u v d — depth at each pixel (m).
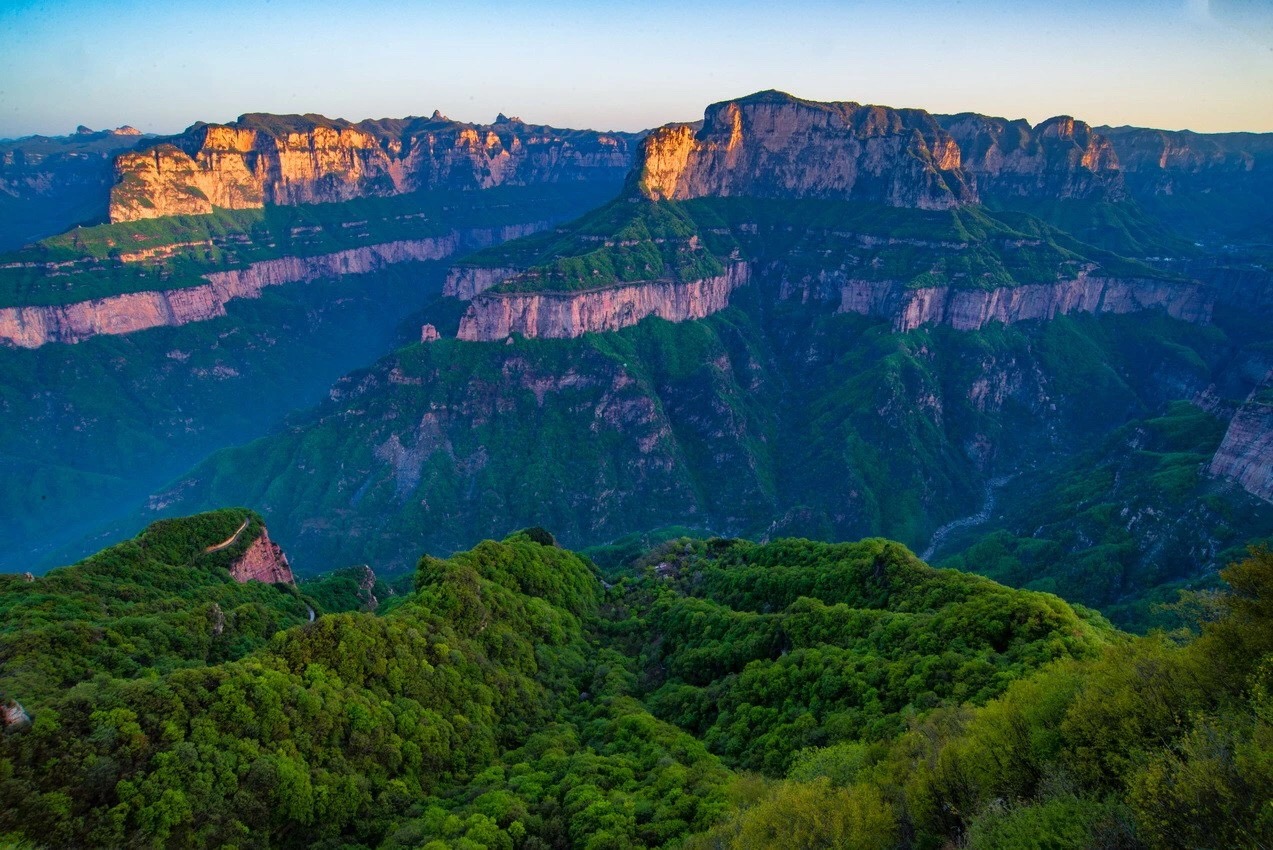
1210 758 37.88
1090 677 52.06
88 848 58.75
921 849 49.41
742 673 105.94
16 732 63.09
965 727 57.81
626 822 68.50
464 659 101.00
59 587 108.94
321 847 69.31
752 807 60.38
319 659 86.19
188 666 92.94
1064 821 40.53
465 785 83.38
